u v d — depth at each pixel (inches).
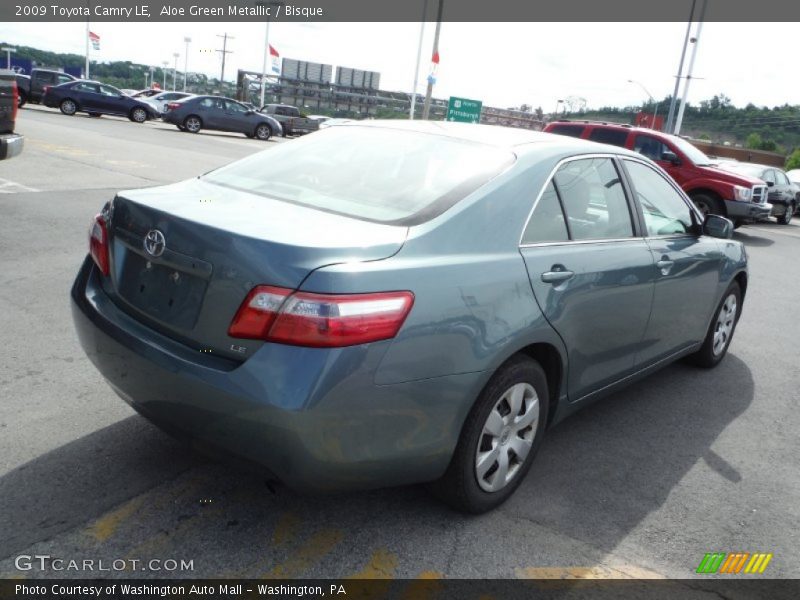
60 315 191.2
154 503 110.3
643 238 148.6
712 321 194.4
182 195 111.5
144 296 102.0
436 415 98.6
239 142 964.6
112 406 141.4
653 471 139.3
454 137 129.2
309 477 91.3
